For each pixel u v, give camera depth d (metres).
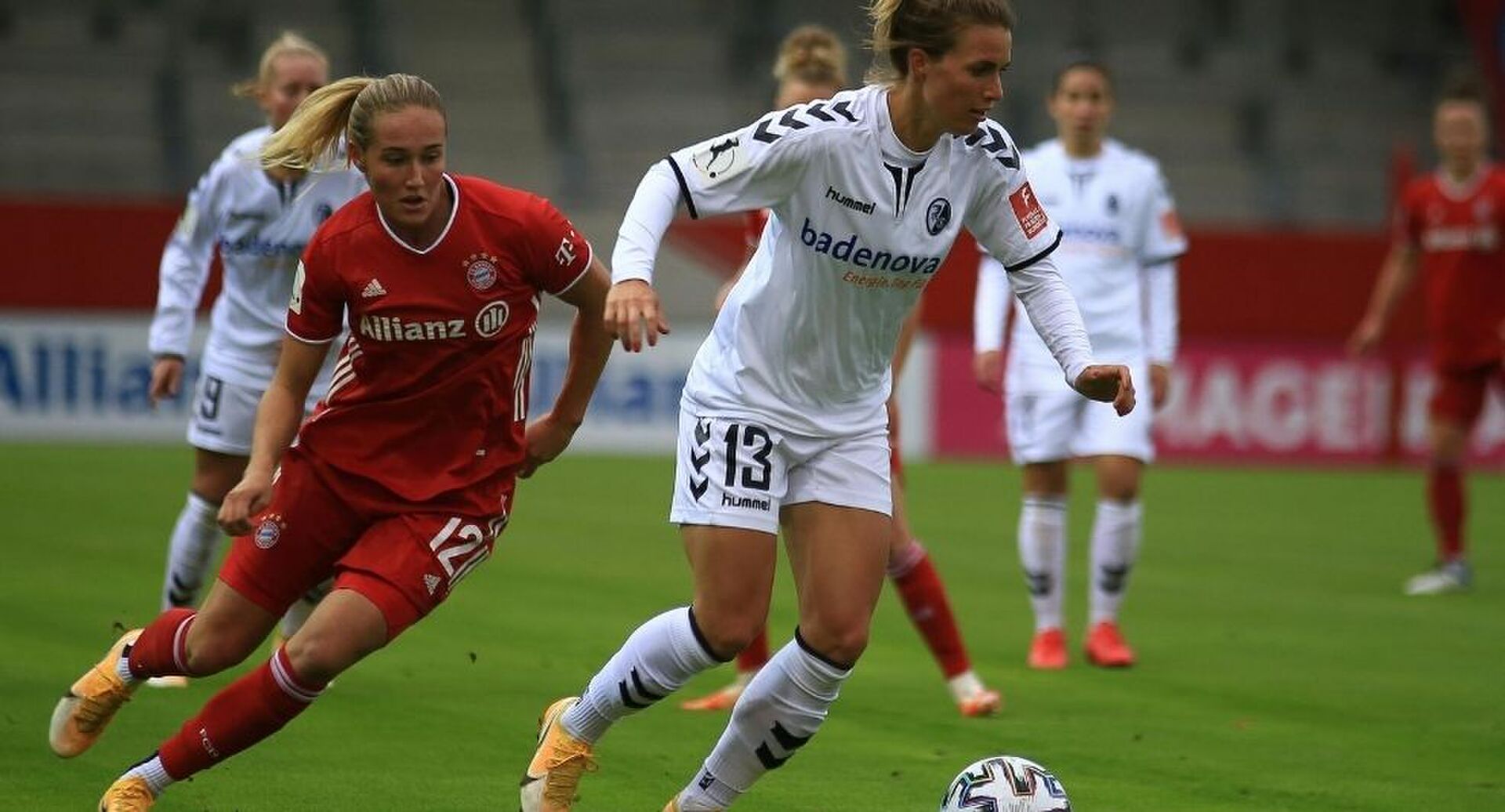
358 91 16.97
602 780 20.47
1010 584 37.03
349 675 26.08
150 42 77.94
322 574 17.11
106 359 57.66
